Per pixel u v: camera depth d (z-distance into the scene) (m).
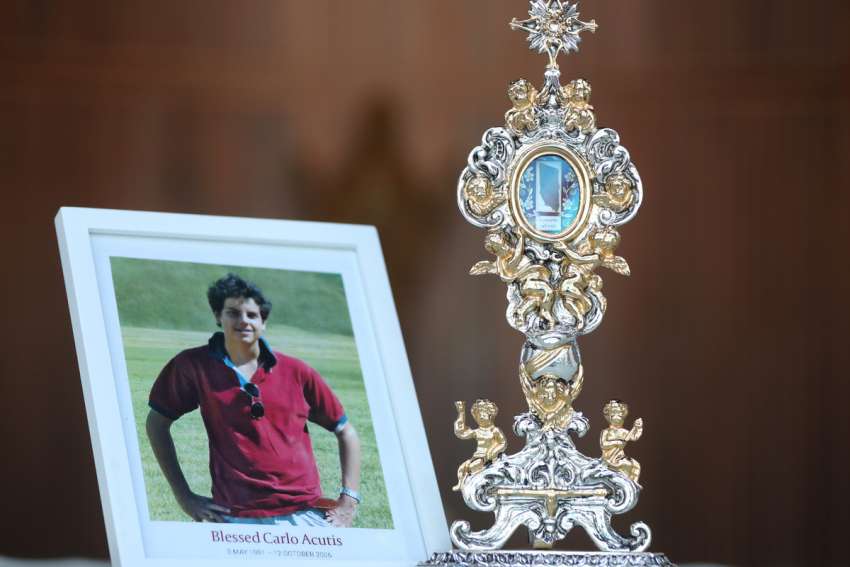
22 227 5.95
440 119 6.23
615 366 6.10
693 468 6.10
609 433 3.12
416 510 3.13
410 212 6.20
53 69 5.98
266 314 3.21
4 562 5.75
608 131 3.13
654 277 6.15
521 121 3.10
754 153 6.17
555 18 3.16
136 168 6.06
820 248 6.15
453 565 2.94
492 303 6.14
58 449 5.90
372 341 3.29
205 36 6.10
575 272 3.12
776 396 6.14
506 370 6.10
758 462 6.12
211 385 3.08
